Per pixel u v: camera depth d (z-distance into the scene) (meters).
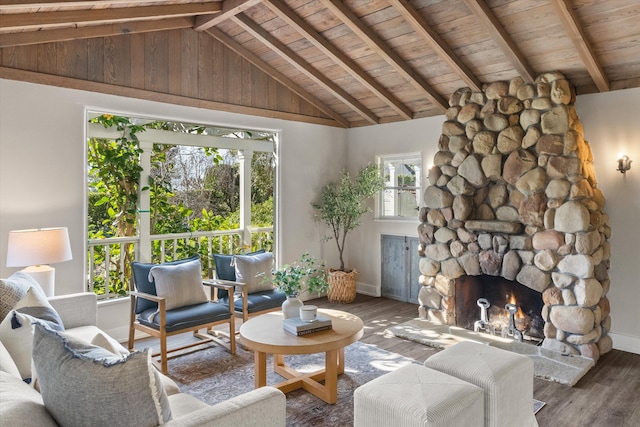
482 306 4.38
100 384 1.33
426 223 4.79
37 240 3.24
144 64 4.32
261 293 4.23
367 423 2.00
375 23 3.99
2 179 3.52
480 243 4.26
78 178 3.92
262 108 5.30
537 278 3.84
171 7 3.90
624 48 3.49
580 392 3.06
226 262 4.27
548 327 3.81
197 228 5.63
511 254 4.02
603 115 3.95
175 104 4.54
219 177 6.00
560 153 3.74
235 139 5.32
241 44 4.99
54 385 1.37
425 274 4.78
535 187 3.86
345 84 5.29
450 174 4.55
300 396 3.00
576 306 3.63
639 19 3.18
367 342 4.12
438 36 3.89
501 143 4.11
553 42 3.59
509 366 2.27
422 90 4.74
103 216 4.72
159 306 3.32
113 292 4.82
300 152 5.73
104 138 4.47
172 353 3.80
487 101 4.32
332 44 4.49
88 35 3.87
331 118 6.11
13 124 3.56
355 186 5.73
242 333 2.96
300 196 5.73
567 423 2.65
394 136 5.71
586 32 3.41
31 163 3.66
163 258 4.95
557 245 3.70
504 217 4.17
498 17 3.49
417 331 4.34
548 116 3.82
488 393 2.13
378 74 4.87
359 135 6.14
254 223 6.27
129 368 1.37
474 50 3.97
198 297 3.75
